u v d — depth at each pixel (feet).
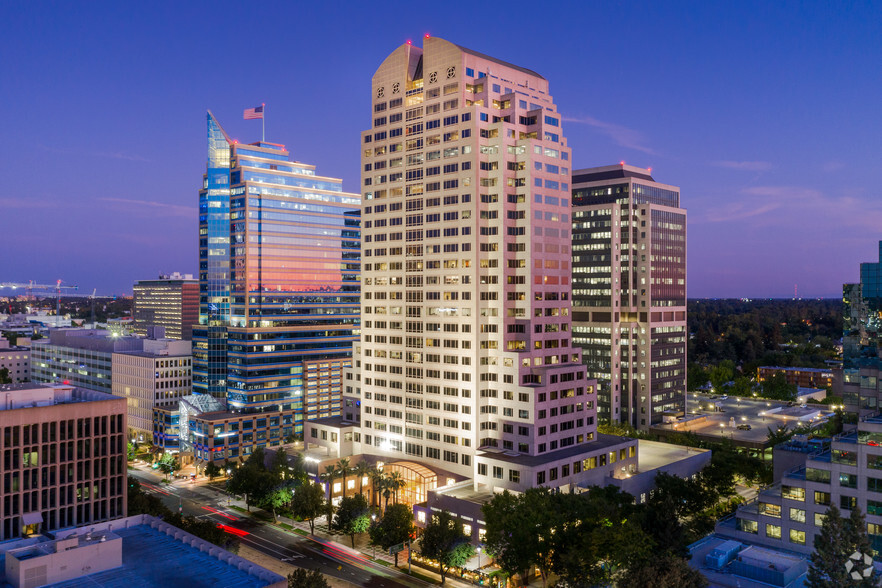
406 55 625.41
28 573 292.81
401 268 625.00
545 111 592.60
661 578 320.09
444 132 589.32
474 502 487.20
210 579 306.55
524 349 570.05
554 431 558.97
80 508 383.45
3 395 392.27
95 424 388.98
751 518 457.68
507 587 431.84
